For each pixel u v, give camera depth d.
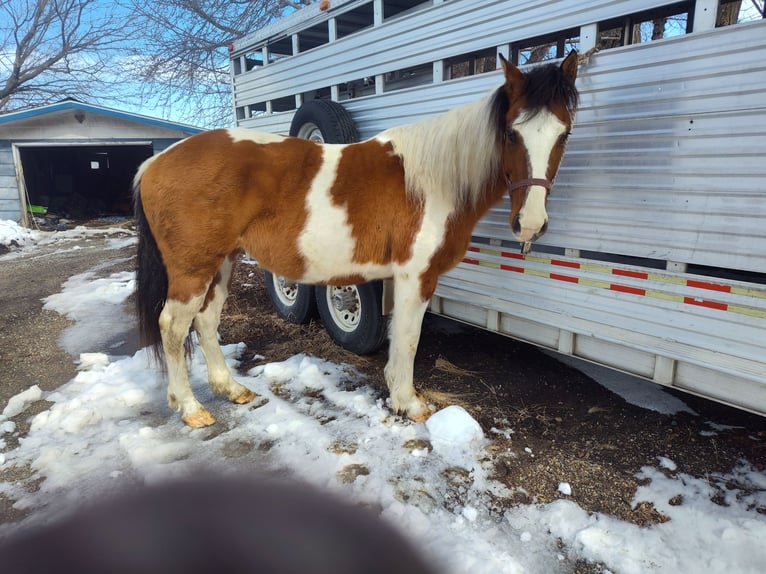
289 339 4.22
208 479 2.37
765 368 1.97
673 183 2.18
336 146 2.74
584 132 2.48
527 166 2.20
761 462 2.44
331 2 3.88
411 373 2.89
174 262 2.62
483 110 2.45
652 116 2.21
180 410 2.91
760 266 1.97
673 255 2.22
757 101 1.89
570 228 2.62
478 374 3.52
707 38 1.99
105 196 16.81
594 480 2.34
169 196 2.52
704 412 2.94
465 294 3.25
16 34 16.83
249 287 5.91
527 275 2.85
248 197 2.56
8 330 4.57
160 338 2.88
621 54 2.27
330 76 3.99
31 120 11.59
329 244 2.65
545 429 2.80
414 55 3.24
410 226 2.63
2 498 2.23
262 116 5.10
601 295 2.50
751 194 1.96
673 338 2.25
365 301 3.54
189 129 12.56
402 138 2.72
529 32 2.59
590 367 3.61
